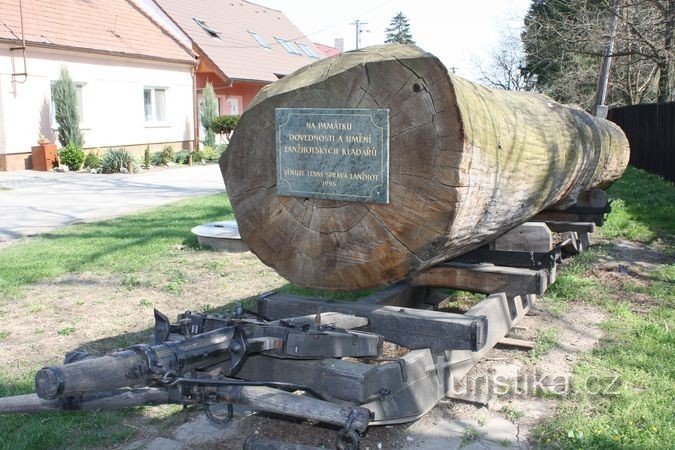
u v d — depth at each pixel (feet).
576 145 18.37
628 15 53.72
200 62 88.79
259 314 12.83
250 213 12.48
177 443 12.07
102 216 38.19
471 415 12.91
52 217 37.76
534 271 14.17
